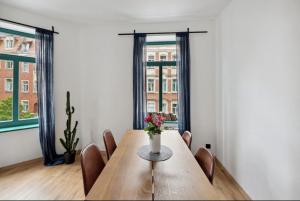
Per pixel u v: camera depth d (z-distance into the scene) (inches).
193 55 145.7
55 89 141.7
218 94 136.3
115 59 152.9
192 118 146.2
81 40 154.3
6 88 128.5
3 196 88.5
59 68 143.4
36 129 133.7
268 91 74.6
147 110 150.9
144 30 149.9
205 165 61.0
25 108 137.5
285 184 65.4
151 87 158.1
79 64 154.0
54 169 121.0
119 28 152.0
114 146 95.0
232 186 101.3
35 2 115.0
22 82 135.3
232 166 111.3
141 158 66.4
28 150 130.0
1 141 118.2
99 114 154.7
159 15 134.0
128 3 116.3
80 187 98.0
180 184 48.3
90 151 64.0
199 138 145.9
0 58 125.2
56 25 141.3
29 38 137.4
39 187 97.9
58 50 142.6
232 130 111.0
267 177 75.3
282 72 66.4
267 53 75.0
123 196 42.6
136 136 97.6
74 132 136.1
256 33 83.0
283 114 66.2
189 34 145.6
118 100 153.3
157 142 71.6
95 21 145.4
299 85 59.4
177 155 69.9
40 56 130.5
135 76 146.1
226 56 119.6
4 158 119.5
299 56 59.3
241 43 98.0
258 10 81.2
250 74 88.9
